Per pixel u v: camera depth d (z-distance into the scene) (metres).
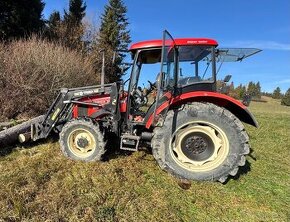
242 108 4.73
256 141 7.55
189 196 4.20
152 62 5.29
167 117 4.71
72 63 13.34
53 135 6.61
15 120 8.71
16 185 4.12
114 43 33.53
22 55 10.51
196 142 4.74
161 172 4.89
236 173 4.71
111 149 5.85
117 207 3.75
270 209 3.99
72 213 3.53
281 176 5.09
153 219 3.54
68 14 33.00
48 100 10.47
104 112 5.44
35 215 3.47
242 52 5.16
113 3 35.03
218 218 3.74
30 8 20.09
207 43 4.89
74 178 4.48
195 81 4.94
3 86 9.67
